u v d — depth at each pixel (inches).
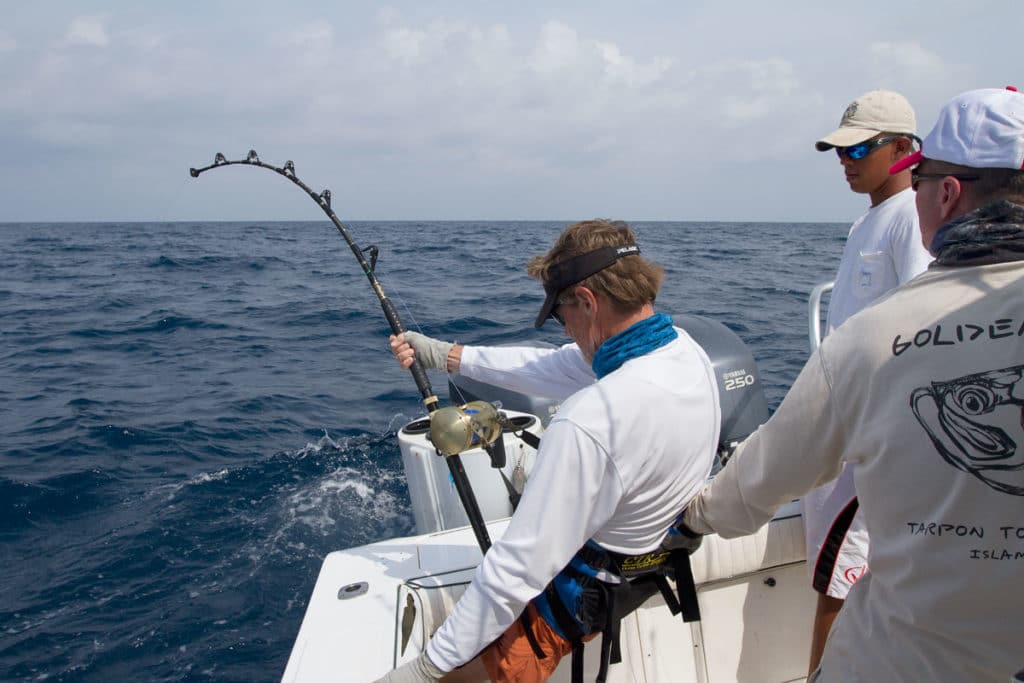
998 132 34.3
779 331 351.3
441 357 69.1
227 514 167.5
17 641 123.8
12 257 970.7
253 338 387.5
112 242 1418.6
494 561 44.0
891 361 34.8
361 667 56.1
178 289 608.1
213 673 115.4
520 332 375.9
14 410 253.9
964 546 33.0
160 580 140.7
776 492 42.2
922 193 38.3
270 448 212.5
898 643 36.6
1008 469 31.7
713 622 70.0
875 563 37.2
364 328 408.8
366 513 167.2
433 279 647.1
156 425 233.6
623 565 46.7
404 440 93.7
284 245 1323.8
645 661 68.1
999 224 33.6
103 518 167.0
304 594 135.6
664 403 43.7
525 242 1342.3
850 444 37.3
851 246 74.3
